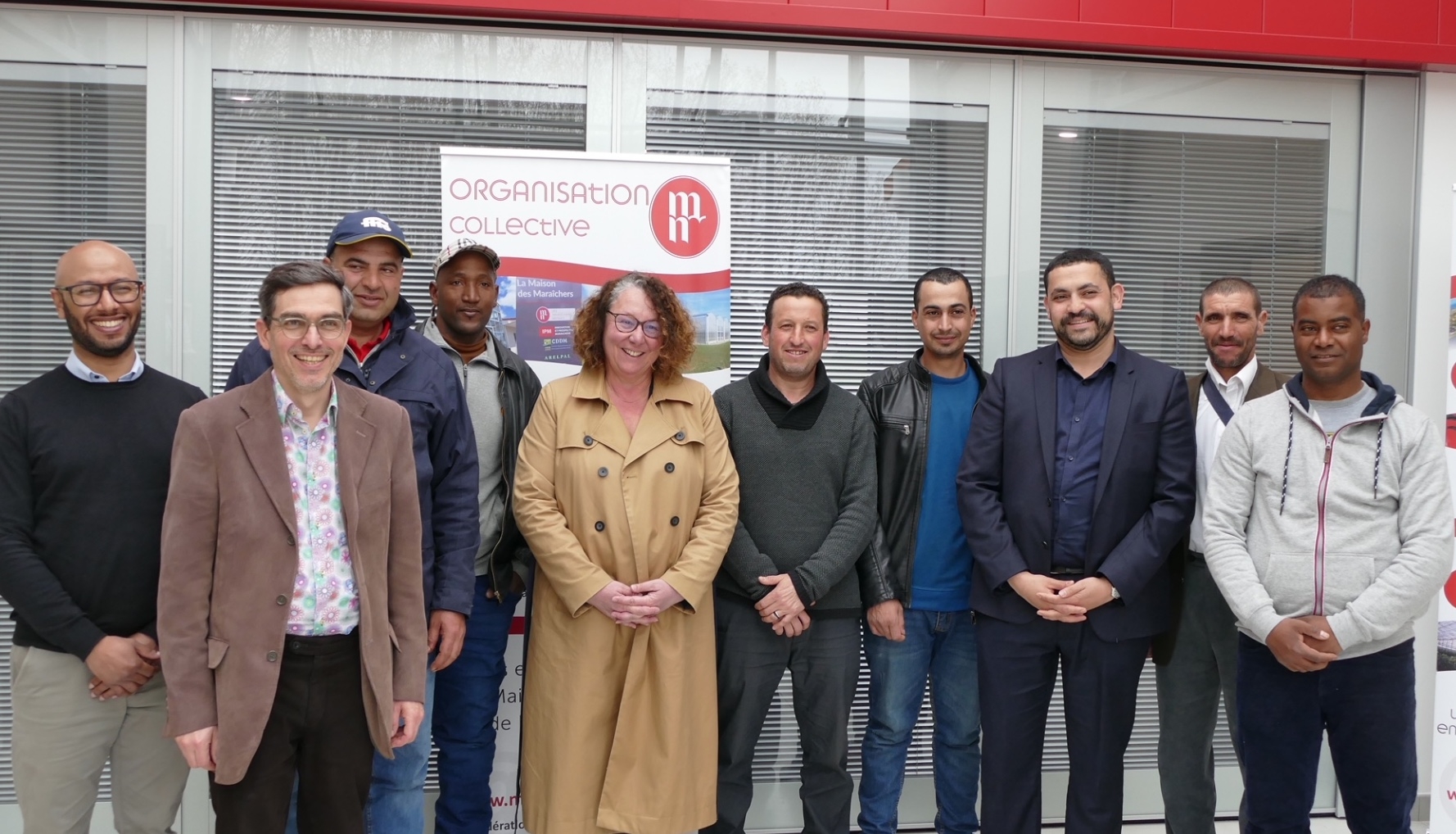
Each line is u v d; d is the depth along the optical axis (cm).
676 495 272
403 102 346
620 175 328
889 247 370
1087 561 277
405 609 229
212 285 338
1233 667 299
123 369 236
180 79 334
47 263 332
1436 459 253
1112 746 280
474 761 292
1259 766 268
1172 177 380
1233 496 269
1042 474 281
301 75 341
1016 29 353
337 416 218
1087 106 376
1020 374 291
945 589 310
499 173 323
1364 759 259
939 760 323
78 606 226
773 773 361
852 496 291
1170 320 382
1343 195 386
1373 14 365
